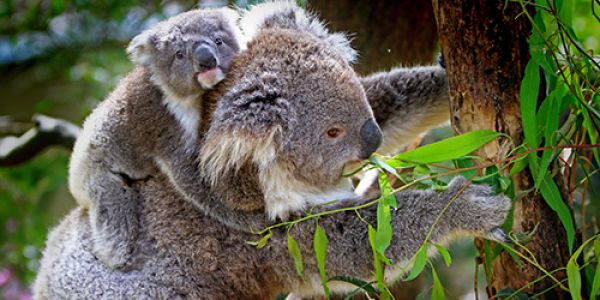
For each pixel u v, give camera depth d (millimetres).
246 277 4812
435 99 5355
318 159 4445
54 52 9953
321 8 6637
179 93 4703
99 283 5012
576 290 3725
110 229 4992
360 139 4418
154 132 4855
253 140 4270
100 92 9000
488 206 4098
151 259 4922
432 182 4293
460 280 8938
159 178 4941
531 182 4062
